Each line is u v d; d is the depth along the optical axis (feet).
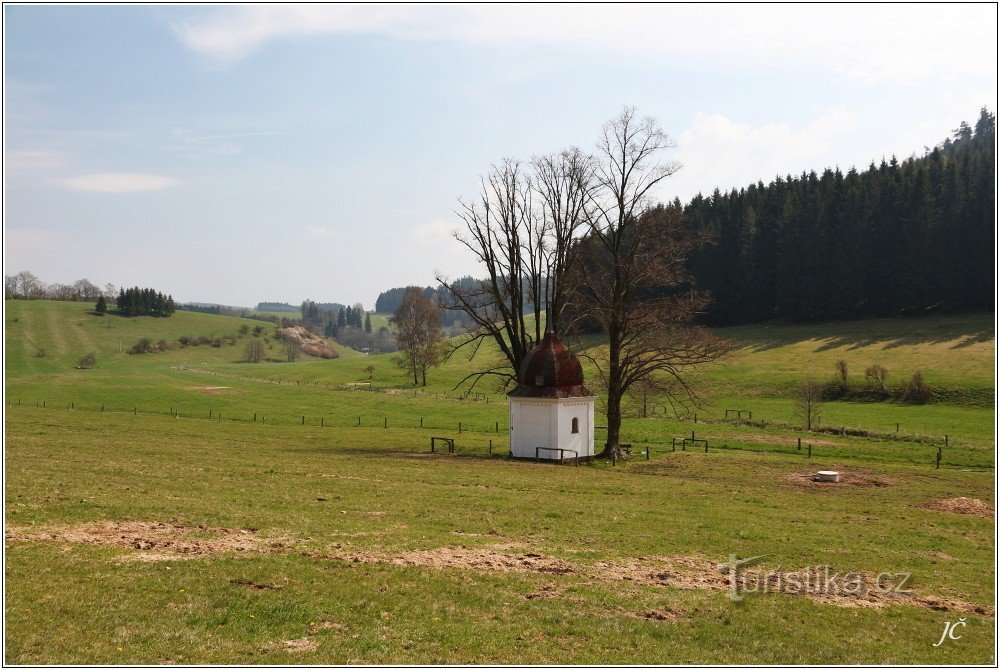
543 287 167.53
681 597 62.03
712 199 529.86
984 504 109.50
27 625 49.57
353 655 48.08
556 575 66.23
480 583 62.80
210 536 73.26
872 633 56.39
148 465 118.93
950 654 52.95
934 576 71.15
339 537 75.41
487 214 166.61
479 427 223.92
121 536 71.10
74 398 273.95
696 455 163.84
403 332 373.61
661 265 158.92
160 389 305.73
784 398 289.74
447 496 102.12
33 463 113.29
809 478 133.90
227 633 50.57
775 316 444.55
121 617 51.90
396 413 254.27
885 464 156.35
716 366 343.05
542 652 49.90
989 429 216.33
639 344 164.55
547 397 152.25
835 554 77.71
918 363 309.83
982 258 375.86
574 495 107.76
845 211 428.56
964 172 415.03
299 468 123.95
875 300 409.28
